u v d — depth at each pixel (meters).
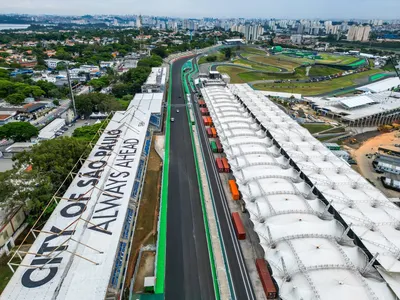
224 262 56.75
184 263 56.41
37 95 157.75
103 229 52.91
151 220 67.81
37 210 64.00
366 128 134.88
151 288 50.12
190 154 99.75
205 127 122.50
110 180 67.62
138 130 96.50
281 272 47.62
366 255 50.81
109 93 171.25
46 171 68.94
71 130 121.31
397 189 83.19
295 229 53.88
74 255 47.06
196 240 62.25
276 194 64.56
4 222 59.12
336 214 61.16
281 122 108.44
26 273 43.88
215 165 92.94
